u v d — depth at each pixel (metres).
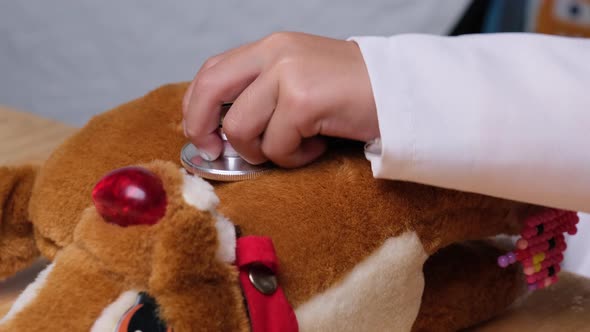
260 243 0.52
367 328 0.56
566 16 1.35
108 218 0.51
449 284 0.62
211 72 0.60
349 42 0.61
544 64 0.59
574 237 0.77
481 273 0.63
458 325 0.63
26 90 1.94
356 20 1.51
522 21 1.39
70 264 0.52
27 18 1.87
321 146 0.59
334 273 0.54
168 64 1.75
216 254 0.50
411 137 0.56
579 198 0.59
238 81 0.60
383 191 0.57
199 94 0.60
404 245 0.57
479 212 0.60
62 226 0.60
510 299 0.65
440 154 0.56
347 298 0.55
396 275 0.56
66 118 1.91
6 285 0.67
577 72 0.59
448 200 0.58
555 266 0.63
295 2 1.55
